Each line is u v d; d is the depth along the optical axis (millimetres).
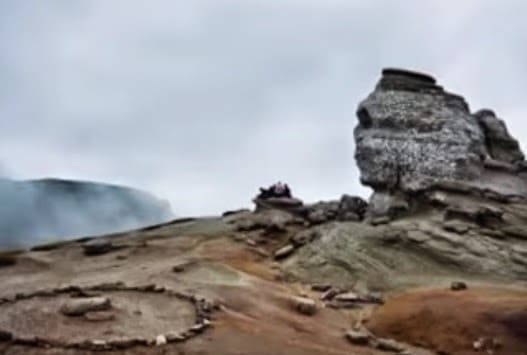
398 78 48062
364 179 43625
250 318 23938
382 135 44469
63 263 36281
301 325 24375
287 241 42000
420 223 38000
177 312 22984
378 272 34125
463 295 27703
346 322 26453
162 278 30094
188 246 40656
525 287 30906
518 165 46094
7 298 23297
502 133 48938
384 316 26438
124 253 39094
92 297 23609
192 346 19062
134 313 22156
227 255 38219
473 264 33781
